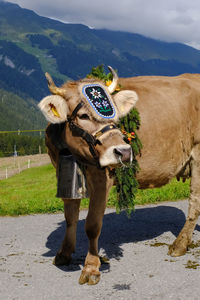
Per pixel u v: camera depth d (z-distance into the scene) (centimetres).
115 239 729
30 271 568
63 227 861
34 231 830
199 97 650
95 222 518
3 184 3312
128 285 501
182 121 616
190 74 728
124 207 564
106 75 560
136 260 600
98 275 515
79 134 456
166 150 596
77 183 517
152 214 948
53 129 516
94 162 465
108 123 446
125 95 482
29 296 477
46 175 4134
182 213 952
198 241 695
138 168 559
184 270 549
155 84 630
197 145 647
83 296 472
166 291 477
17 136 17562
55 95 445
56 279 533
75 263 600
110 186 534
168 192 1191
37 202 1176
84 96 455
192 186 648
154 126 578
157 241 707
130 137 526
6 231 839
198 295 462
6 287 507
